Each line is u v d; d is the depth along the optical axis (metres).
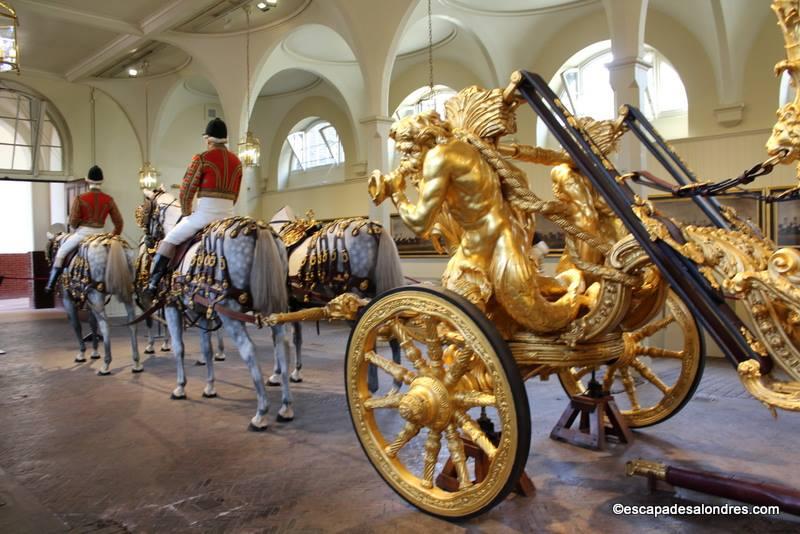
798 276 1.94
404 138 2.99
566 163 3.30
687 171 3.22
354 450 4.05
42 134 14.45
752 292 2.04
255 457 3.93
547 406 5.01
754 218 7.45
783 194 2.55
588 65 10.80
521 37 10.79
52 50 12.28
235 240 4.57
